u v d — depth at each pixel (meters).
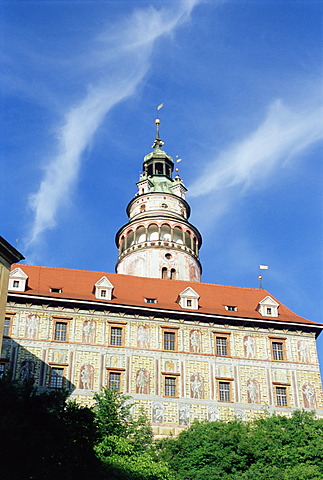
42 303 62.91
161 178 95.38
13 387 35.81
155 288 71.25
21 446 32.66
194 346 64.12
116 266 85.50
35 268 69.94
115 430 51.69
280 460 51.38
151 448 53.28
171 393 61.56
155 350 63.06
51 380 59.62
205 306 68.50
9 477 32.59
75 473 35.31
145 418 56.22
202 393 61.88
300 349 66.19
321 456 51.09
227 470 50.22
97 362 61.28
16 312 61.94
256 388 63.19
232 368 63.78
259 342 65.75
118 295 67.62
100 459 40.94
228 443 51.97
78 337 62.06
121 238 87.12
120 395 60.09
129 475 42.78
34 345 60.72
